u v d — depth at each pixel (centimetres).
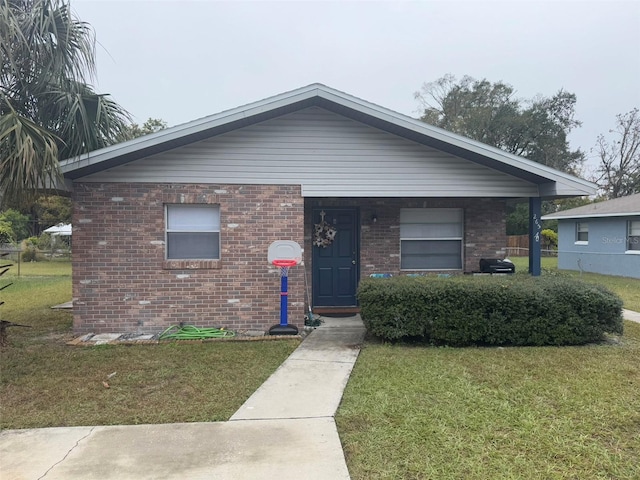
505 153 725
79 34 660
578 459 327
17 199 621
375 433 369
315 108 765
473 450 340
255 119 743
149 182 734
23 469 316
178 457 333
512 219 3284
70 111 649
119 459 330
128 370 538
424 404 428
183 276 743
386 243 945
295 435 368
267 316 757
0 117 565
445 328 644
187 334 701
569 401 432
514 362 561
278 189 759
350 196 781
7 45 562
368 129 772
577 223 2005
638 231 1673
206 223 763
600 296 649
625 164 3606
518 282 677
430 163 779
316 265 954
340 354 611
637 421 389
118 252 730
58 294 1269
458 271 954
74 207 721
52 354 605
